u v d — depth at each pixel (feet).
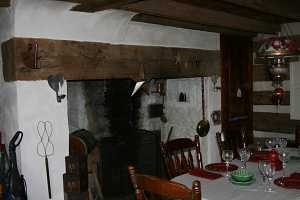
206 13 9.50
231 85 13.70
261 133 14.48
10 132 8.23
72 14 8.09
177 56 11.30
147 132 12.55
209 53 12.62
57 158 8.29
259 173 7.89
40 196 8.00
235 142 12.42
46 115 8.04
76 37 8.46
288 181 7.10
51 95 8.09
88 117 11.65
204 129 12.86
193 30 11.78
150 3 8.11
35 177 7.91
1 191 7.27
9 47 7.74
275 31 12.91
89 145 9.72
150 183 5.71
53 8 7.61
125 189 11.78
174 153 9.14
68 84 11.18
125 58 9.67
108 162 11.47
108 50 9.22
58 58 8.15
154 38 10.48
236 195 6.52
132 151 11.94
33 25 7.62
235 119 13.93
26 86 7.67
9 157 7.61
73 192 8.35
